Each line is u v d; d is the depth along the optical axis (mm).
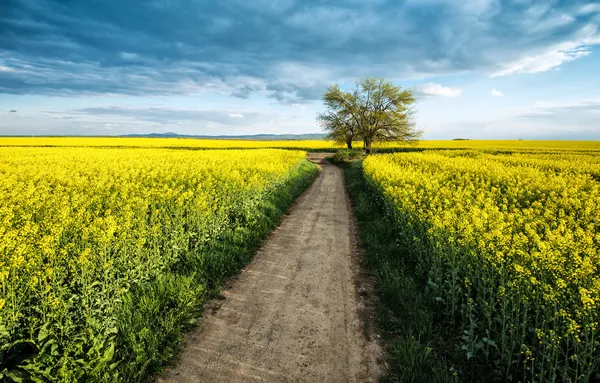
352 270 7148
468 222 6500
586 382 3330
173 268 6691
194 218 8367
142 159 23703
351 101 51031
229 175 14273
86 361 3807
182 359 4328
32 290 4531
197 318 5230
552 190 11602
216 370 4137
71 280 5156
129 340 4320
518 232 6605
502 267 4688
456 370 4062
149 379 3977
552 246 5312
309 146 69000
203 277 6387
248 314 5379
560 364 4027
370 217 11508
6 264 4766
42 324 4148
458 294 5281
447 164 21469
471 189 12477
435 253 6121
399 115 48969
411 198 9836
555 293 3918
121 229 6566
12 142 60031
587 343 3406
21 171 15180
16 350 3957
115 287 5086
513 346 3863
